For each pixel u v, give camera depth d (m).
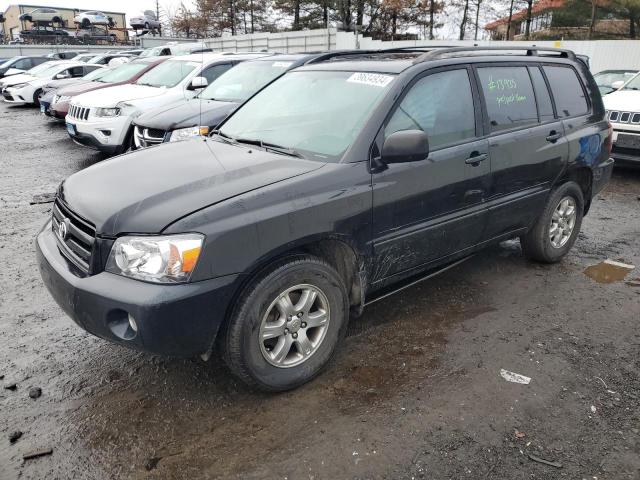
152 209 2.66
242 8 40.97
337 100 3.58
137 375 3.22
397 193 3.29
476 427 2.77
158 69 10.65
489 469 2.50
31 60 24.27
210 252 2.58
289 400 2.99
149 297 2.49
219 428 2.77
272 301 2.84
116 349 3.51
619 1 26.92
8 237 5.67
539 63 4.50
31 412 2.89
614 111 7.96
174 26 43.03
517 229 4.40
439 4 34.59
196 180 2.93
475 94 3.85
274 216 2.76
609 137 5.07
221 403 2.97
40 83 18.44
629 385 3.13
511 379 3.17
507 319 3.90
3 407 2.93
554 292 4.35
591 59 22.45
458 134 3.71
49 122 15.05
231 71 8.78
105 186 2.99
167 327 2.53
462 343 3.57
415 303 4.14
